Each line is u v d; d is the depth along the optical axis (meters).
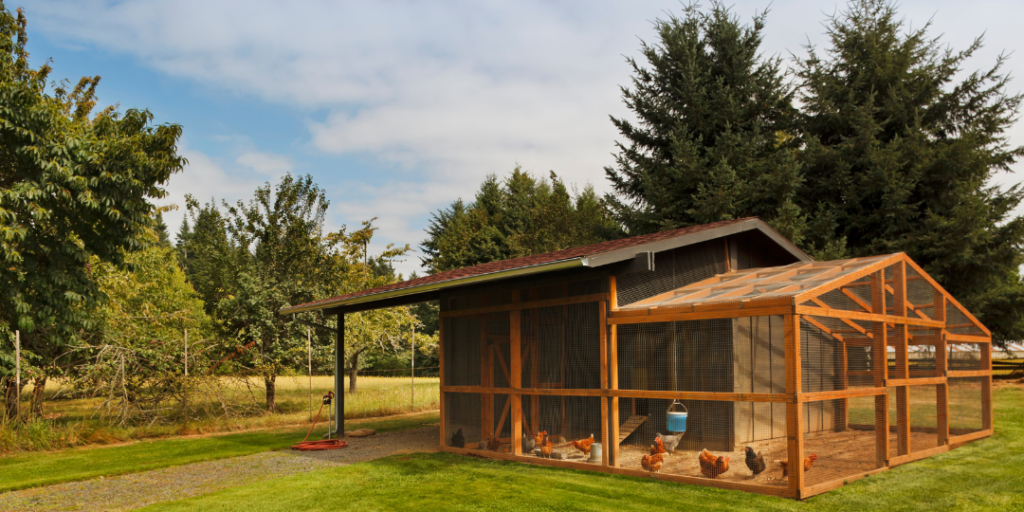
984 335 11.45
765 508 6.55
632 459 9.33
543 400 10.05
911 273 9.84
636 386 9.48
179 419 15.19
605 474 8.48
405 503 7.08
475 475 8.63
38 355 13.54
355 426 15.40
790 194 21.92
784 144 25.36
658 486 7.68
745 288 8.87
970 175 20.58
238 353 17.86
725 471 7.93
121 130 14.22
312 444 11.65
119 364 14.34
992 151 22.30
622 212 25.53
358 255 22.75
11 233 11.73
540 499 7.13
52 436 12.16
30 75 14.02
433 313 45.41
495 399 10.78
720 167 22.50
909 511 6.36
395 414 18.39
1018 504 6.57
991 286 21.72
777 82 25.06
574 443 9.23
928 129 22.94
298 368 19.23
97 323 15.14
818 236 22.09
